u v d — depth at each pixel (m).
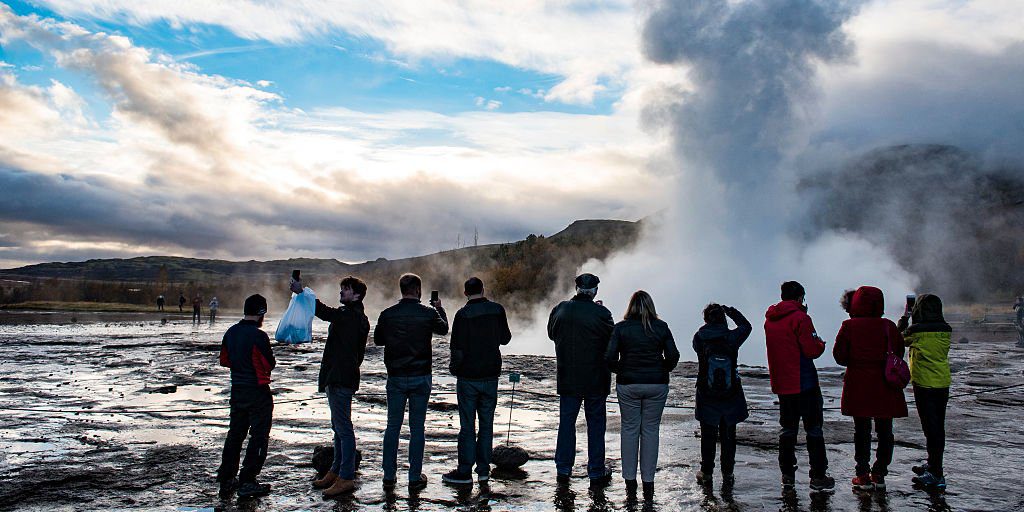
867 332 6.80
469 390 6.97
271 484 7.00
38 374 17.44
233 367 6.64
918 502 6.44
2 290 101.56
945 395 6.94
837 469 7.78
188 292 112.38
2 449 8.62
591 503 6.37
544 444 9.15
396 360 6.82
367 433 9.85
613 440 9.53
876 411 6.69
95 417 11.16
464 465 6.98
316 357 22.53
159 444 8.96
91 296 108.00
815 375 6.90
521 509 6.18
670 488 6.91
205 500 6.43
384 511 6.11
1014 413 11.89
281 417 11.23
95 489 6.78
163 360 21.17
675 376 17.70
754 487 6.94
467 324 7.04
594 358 7.01
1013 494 6.73
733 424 7.04
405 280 6.99
